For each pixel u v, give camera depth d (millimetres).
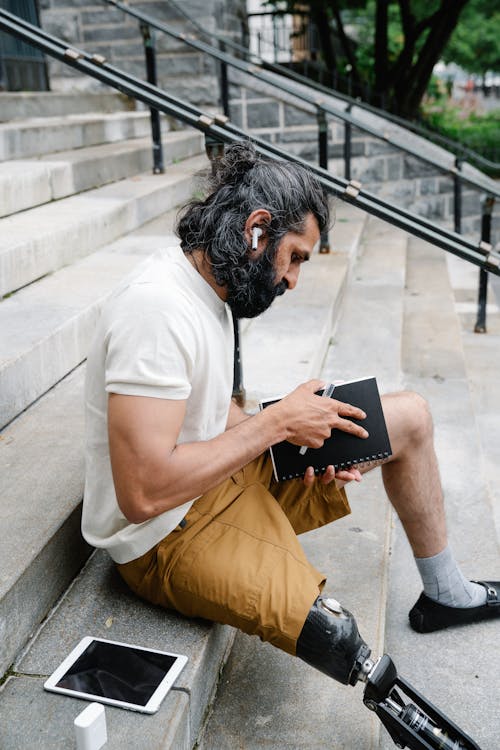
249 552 1773
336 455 1928
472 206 9359
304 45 13727
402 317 5055
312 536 2674
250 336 3967
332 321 4531
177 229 1789
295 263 1781
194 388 1718
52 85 8250
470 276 6496
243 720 1860
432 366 4445
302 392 1848
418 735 1719
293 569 1748
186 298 1688
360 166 8633
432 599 2289
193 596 1776
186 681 1678
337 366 4145
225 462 1690
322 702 1921
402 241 7133
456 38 17344
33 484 2131
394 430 2045
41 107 5961
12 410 2516
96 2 8219
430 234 2975
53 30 8336
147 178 5590
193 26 8156
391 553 2736
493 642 2295
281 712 1887
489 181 9305
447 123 16781
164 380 1584
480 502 3049
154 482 1611
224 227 1681
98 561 2119
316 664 1743
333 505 2047
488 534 2834
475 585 2328
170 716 1582
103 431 1785
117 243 4219
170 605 1857
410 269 6668
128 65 8344
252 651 2102
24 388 2582
